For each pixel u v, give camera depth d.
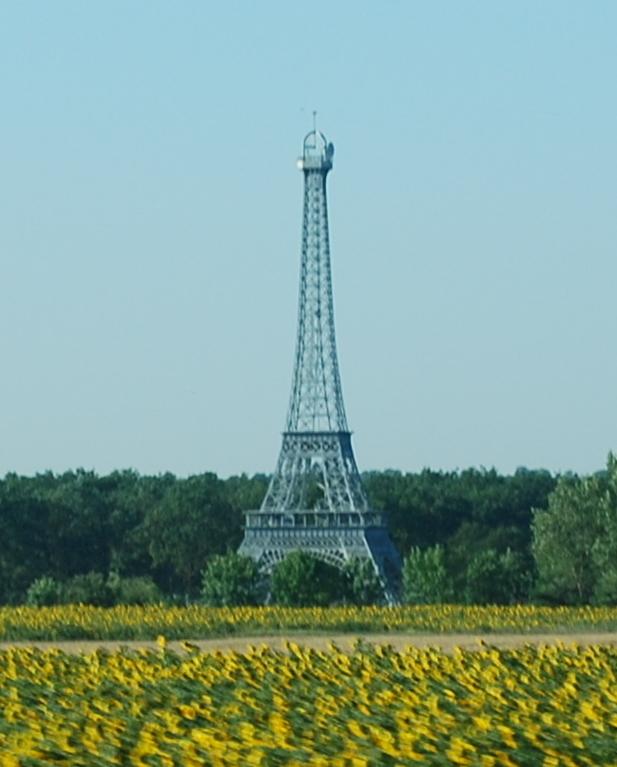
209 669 175.25
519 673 174.75
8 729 134.50
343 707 143.50
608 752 123.25
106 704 147.38
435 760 118.50
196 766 116.12
